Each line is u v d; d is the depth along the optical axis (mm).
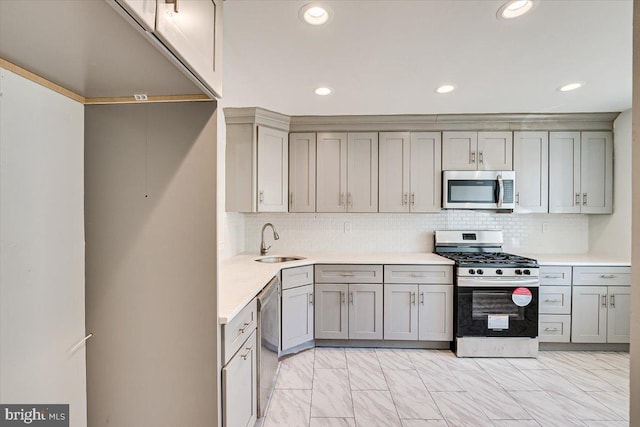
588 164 3045
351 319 2869
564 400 2076
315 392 2156
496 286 2701
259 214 3436
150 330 1268
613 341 2770
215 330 1253
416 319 2832
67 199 1152
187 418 1258
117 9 654
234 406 1385
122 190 1269
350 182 3131
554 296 2799
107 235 1268
